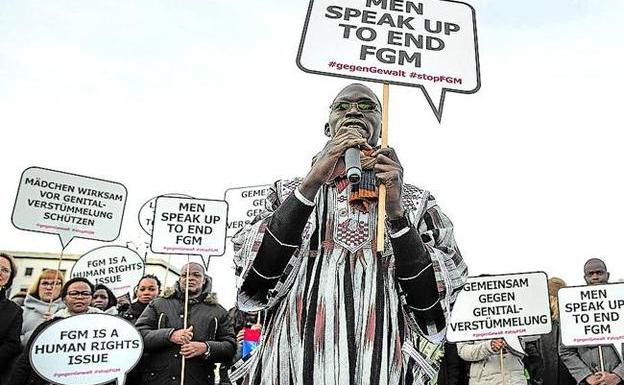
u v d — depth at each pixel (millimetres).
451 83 2168
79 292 5777
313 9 2160
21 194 6508
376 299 1675
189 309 5410
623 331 5848
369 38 2154
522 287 6098
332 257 1731
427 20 2230
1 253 5277
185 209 6375
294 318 1688
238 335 6348
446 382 6105
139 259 7879
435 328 1757
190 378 5055
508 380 5891
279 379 1648
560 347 6035
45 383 4969
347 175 1687
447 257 1859
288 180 1951
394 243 1687
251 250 1724
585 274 6430
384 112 1925
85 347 4961
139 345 5051
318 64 2098
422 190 1969
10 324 5152
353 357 1601
